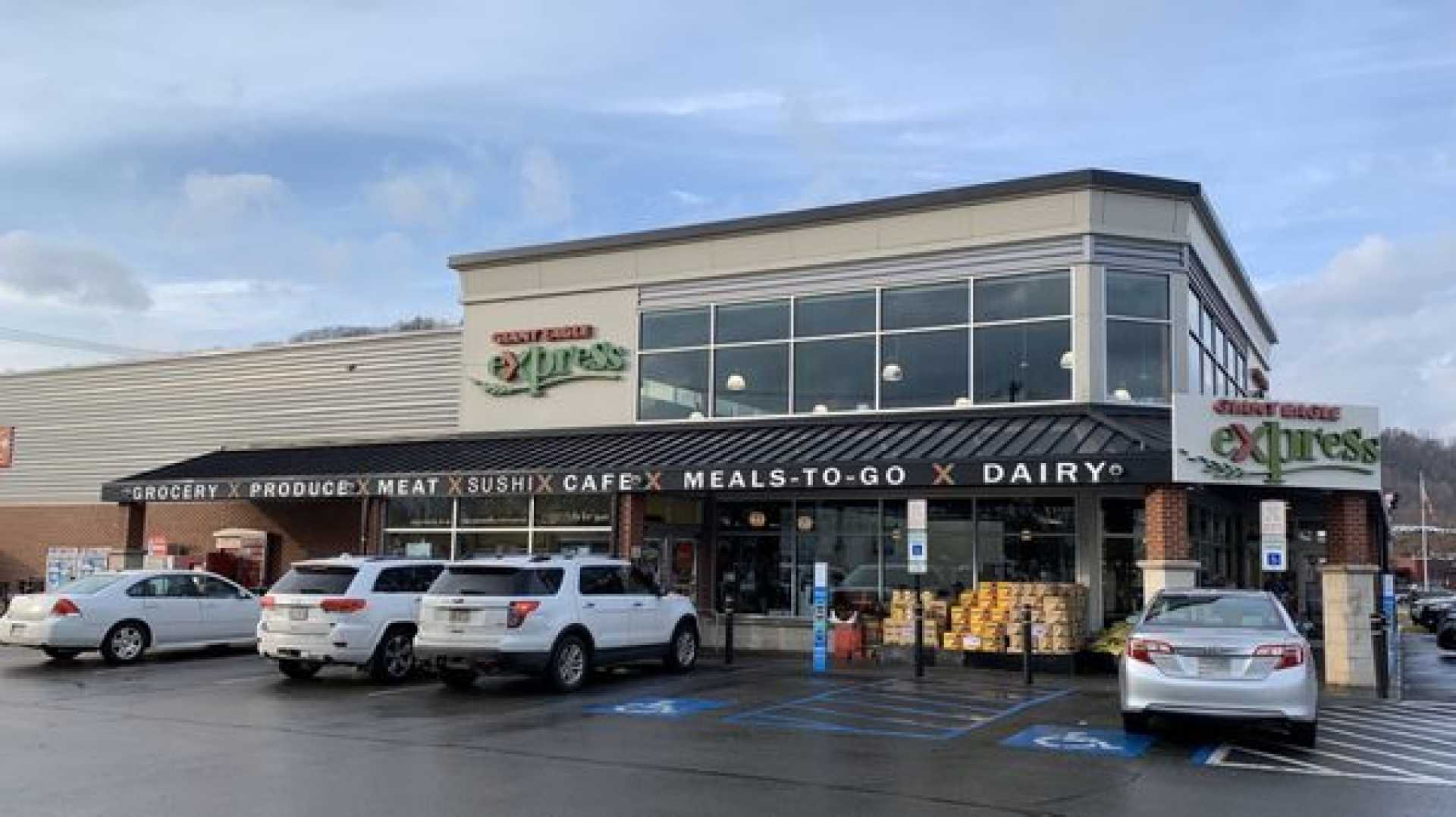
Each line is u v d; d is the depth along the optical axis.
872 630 21.62
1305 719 11.48
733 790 9.44
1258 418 18.20
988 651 19.59
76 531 34.62
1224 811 8.91
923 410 23.25
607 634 16.70
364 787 9.47
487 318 28.70
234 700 15.09
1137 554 21.31
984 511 22.28
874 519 23.31
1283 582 34.28
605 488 22.28
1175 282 22.72
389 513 27.52
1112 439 19.52
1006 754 11.23
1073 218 22.44
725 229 25.84
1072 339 22.22
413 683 17.08
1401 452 130.38
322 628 16.77
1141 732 12.55
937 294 23.72
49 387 35.97
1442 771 10.68
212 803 8.83
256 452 30.94
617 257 27.17
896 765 10.57
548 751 11.21
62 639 19.05
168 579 20.58
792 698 15.37
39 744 11.55
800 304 25.08
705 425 25.39
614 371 26.88
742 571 24.45
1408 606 59.00
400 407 29.66
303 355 31.41
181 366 33.50
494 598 15.52
